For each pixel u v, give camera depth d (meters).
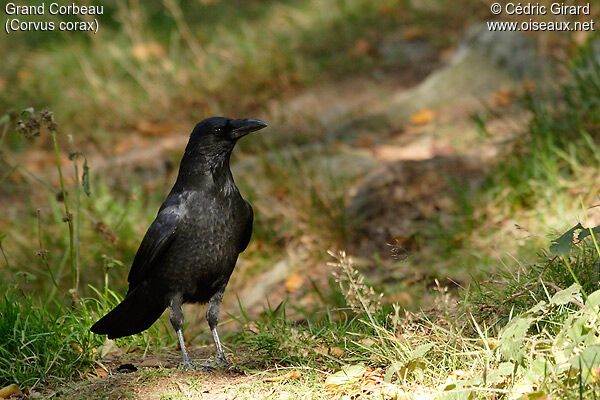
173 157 15.55
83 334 7.24
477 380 5.23
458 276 8.86
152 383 6.40
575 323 5.26
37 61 20.84
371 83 17.83
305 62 19.25
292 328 6.96
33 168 16.31
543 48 15.00
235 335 8.25
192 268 6.90
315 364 6.45
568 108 11.61
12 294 7.55
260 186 12.56
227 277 7.12
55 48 21.25
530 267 7.21
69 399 6.17
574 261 7.00
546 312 5.74
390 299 8.60
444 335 6.26
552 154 10.55
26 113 7.82
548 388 4.95
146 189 14.31
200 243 6.84
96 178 14.79
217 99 18.11
